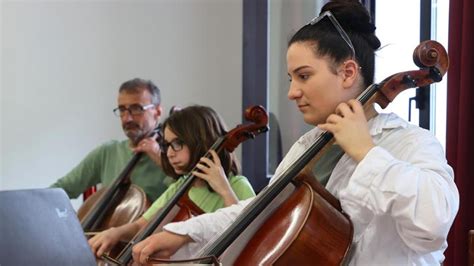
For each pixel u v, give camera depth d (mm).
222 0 4168
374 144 1447
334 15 1538
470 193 2135
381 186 1374
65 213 1294
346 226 1496
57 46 4023
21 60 3977
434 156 1441
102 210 2646
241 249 1632
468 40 2125
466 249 2135
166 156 2348
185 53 4168
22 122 3982
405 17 2668
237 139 2193
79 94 4059
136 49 4117
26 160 3992
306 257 1486
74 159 4059
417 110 2535
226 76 4164
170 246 1781
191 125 2258
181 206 2148
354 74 1515
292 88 1528
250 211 1618
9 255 1208
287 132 3271
